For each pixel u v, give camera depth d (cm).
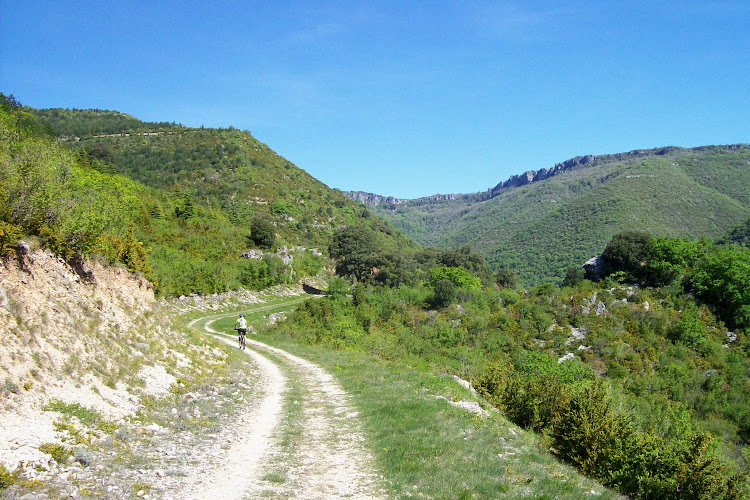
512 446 1253
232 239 6888
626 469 1215
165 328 1766
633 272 6131
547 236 17262
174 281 4694
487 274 9619
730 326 5169
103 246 1566
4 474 626
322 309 4728
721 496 1157
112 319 1388
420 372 2314
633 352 4572
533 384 1798
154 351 1473
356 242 8688
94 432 876
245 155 14125
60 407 891
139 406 1096
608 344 4688
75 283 1298
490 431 1338
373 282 8000
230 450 977
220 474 828
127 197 4803
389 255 8344
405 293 6425
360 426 1264
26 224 1182
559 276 13512
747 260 5553
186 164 12562
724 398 3825
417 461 988
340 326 4247
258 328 4144
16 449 707
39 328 1027
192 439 1012
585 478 1145
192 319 4266
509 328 5109
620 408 2053
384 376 2078
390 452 1048
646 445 1246
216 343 2236
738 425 3519
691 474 1155
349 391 1738
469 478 923
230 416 1257
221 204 10325
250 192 11881
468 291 6438
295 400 1545
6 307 983
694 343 4719
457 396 1678
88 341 1175
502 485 905
